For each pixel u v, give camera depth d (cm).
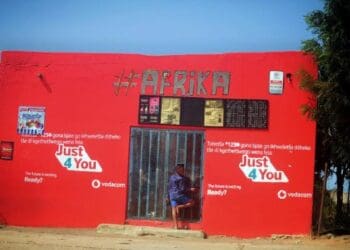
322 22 1127
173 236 1195
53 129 1311
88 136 1293
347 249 1057
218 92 1243
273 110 1221
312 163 1204
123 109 1281
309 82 1177
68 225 1288
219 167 1233
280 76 1221
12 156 1326
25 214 1311
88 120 1296
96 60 1303
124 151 1275
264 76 1229
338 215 1271
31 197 1311
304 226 1197
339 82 1122
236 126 1230
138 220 1259
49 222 1297
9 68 1341
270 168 1216
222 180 1230
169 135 1260
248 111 1227
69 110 1307
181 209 1241
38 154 1315
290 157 1211
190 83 1255
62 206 1295
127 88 1283
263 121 1220
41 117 1318
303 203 1202
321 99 1164
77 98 1305
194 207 1239
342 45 1114
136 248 1022
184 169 1246
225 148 1233
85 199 1285
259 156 1220
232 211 1221
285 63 1223
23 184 1316
